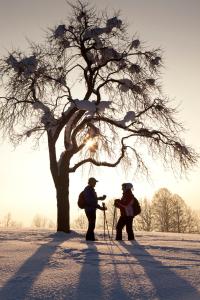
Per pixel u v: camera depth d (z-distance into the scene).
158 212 73.50
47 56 20.25
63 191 19.59
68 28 19.88
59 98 19.62
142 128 20.53
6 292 5.18
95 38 19.78
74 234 18.02
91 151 21.77
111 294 5.20
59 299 4.89
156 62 20.39
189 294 5.26
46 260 7.98
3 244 11.09
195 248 11.59
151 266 7.52
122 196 15.59
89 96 20.22
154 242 14.06
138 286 5.68
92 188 14.74
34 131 20.16
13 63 18.84
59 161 19.98
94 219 14.55
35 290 5.30
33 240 13.26
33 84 19.41
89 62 20.08
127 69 20.64
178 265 7.71
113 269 7.05
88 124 20.88
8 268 6.92
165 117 20.34
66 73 19.94
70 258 8.41
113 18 19.36
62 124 19.31
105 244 12.38
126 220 15.40
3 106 19.92
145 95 20.58
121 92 20.81
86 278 6.16
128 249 10.71
